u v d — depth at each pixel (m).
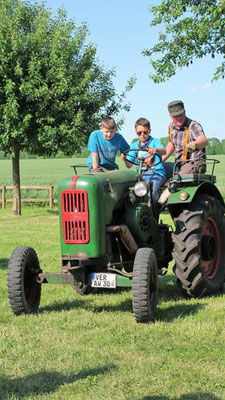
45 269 8.08
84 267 5.32
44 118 17.48
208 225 6.47
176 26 16.02
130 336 4.66
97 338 4.64
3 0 18.81
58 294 6.53
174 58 16.19
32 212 20.91
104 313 5.54
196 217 5.97
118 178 5.67
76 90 18.19
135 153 6.48
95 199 5.19
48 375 3.83
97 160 6.12
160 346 4.40
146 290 4.97
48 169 48.97
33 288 5.71
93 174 5.43
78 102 18.73
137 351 4.30
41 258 9.23
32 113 17.97
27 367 4.00
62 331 4.91
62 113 18.12
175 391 3.51
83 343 4.55
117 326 5.00
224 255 6.63
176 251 5.87
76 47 18.81
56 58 17.89
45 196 24.98
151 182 6.15
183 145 6.34
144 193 5.46
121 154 6.15
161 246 6.29
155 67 16.41
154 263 5.24
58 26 19.05
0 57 17.36
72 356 4.21
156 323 5.00
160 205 6.33
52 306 5.92
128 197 5.78
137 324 5.04
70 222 5.26
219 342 4.46
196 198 6.30
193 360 4.06
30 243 11.45
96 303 6.02
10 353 4.31
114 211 5.64
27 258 5.53
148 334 4.70
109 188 5.40
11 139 17.89
